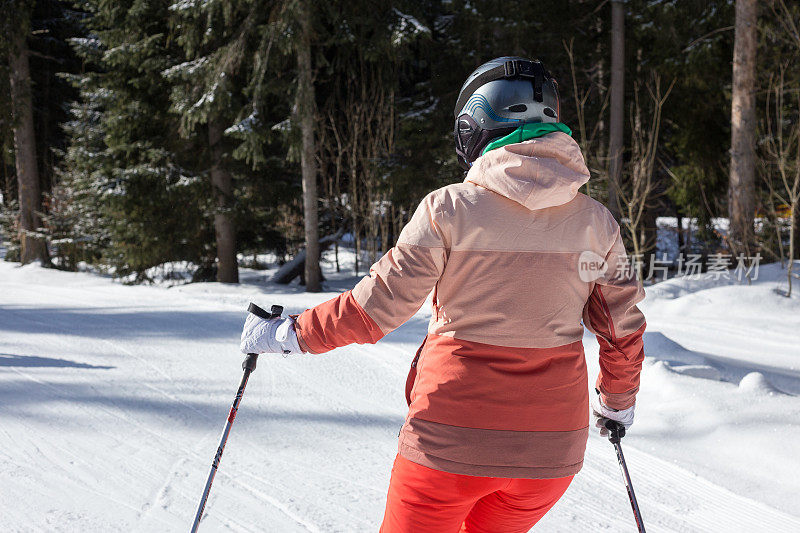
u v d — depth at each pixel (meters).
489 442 1.55
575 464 1.63
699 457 3.88
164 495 3.23
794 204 10.82
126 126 15.80
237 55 13.71
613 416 1.91
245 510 3.10
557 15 15.76
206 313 8.92
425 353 1.66
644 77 16.31
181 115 15.65
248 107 14.43
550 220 1.59
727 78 15.84
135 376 5.50
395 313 1.58
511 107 1.66
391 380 5.65
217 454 1.99
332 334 1.61
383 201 16.30
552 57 15.50
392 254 1.59
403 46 14.54
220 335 7.39
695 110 16.25
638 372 1.81
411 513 1.62
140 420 4.37
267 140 13.98
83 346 6.64
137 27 15.24
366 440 4.16
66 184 20.47
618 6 14.47
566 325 1.62
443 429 1.56
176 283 17.25
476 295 1.57
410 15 14.48
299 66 13.74
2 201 24.38
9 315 8.54
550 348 1.59
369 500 3.25
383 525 1.72
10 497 3.13
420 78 17.67
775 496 3.35
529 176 1.55
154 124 16.06
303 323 1.65
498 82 1.68
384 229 16.08
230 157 15.49
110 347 6.62
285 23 13.09
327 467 3.68
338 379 5.62
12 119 19.62
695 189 16.75
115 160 16.16
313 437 4.18
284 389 5.29
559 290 1.59
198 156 16.05
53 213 20.48
